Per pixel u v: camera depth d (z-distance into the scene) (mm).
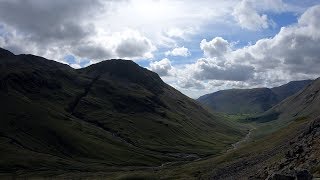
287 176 40375
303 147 59594
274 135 144500
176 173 159750
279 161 64062
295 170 41656
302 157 55875
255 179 64188
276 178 41219
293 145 76062
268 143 129500
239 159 121375
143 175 171250
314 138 60438
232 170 104625
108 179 184250
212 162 156375
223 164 131750
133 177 172500
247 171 86688
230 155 152125
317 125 75188
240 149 156625
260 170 70812
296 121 148750
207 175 118688
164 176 160125
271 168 62969
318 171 45188
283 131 139750
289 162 57781
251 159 105250
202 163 171375
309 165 49375
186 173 150625
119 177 179375
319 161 48625
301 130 98688
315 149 55000
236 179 81938
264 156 96500
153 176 165750
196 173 142375
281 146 95750
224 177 99688
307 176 39375
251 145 151125
